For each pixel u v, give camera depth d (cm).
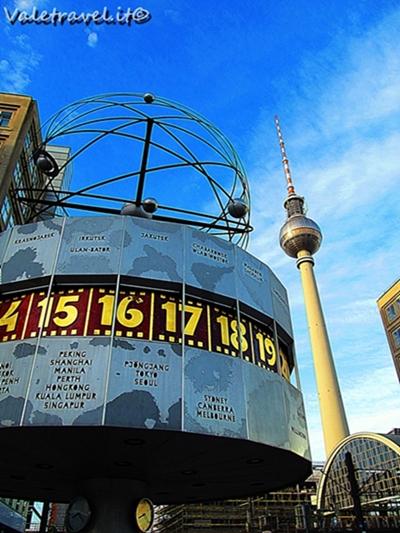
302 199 13675
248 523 6794
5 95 4212
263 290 2150
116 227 1931
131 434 1529
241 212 2491
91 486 1975
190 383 1628
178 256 1922
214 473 2055
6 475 2061
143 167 2466
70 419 1461
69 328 1656
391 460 6066
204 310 1848
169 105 2519
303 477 2191
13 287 1825
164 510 8281
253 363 1864
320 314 11019
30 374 1556
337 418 9275
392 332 8719
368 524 5466
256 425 1702
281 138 15388
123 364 1583
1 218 3500
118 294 1747
